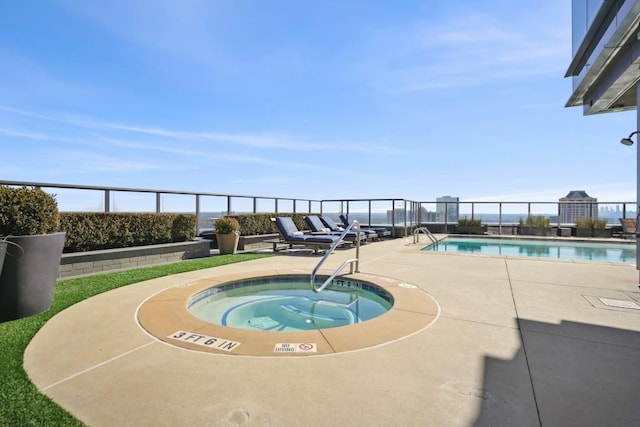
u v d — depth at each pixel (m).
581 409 1.73
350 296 4.80
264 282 5.30
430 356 2.37
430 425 1.60
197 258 7.55
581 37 5.06
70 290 4.26
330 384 1.98
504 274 5.41
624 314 3.34
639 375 2.10
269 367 2.19
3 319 3.06
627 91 5.27
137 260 6.38
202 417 1.65
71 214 5.76
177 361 2.28
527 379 2.04
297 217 12.48
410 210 15.01
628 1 3.71
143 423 1.60
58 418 1.63
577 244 12.23
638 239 4.63
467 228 15.63
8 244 3.05
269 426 1.58
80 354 2.38
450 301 3.79
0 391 1.88
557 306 3.60
